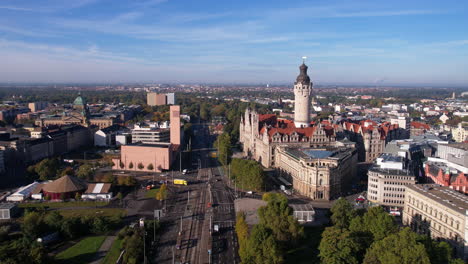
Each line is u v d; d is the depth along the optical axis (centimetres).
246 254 15912
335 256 14788
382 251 14575
